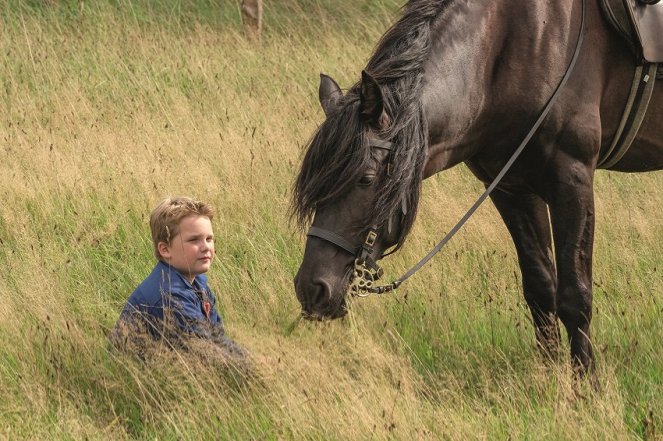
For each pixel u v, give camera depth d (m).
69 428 5.89
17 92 13.16
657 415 6.32
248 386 6.37
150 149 10.90
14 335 6.89
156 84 13.41
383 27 17.58
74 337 6.75
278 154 10.91
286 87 13.89
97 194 9.90
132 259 8.82
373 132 5.92
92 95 13.29
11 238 9.22
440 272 8.55
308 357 6.61
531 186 7.01
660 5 7.14
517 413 6.24
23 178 10.10
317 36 16.75
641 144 7.37
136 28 16.08
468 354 7.32
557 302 6.89
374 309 7.90
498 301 8.09
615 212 10.04
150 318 6.50
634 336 7.44
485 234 9.30
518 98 6.67
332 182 5.82
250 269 8.63
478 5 6.63
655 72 7.09
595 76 6.87
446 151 6.52
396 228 6.09
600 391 6.54
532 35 6.67
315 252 5.96
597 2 6.96
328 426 5.88
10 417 6.11
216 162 10.62
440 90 6.33
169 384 6.31
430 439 5.79
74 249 8.80
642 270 8.95
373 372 6.71
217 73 14.09
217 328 6.55
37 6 16.89
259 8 16.70
